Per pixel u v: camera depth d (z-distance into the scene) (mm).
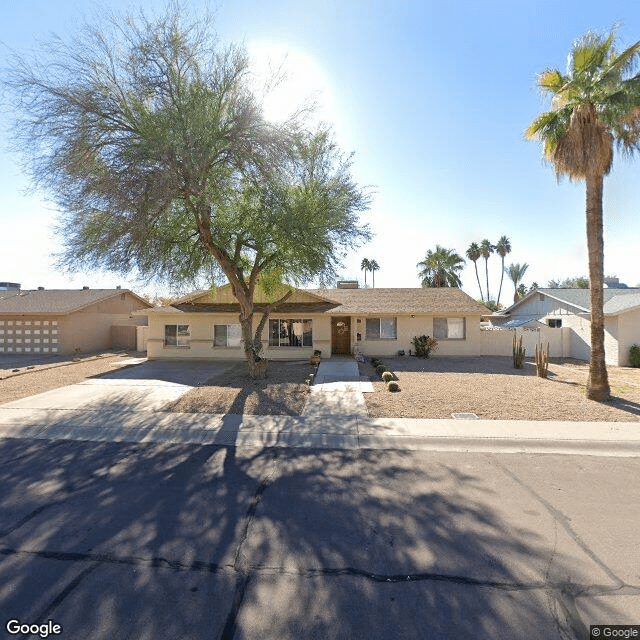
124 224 10961
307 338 21516
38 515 4891
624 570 3750
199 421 9320
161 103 10711
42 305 25734
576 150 10570
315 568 3811
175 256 14320
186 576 3693
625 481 5871
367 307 22703
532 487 5664
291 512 4953
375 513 4914
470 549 4109
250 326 14891
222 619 3156
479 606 3287
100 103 10680
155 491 5625
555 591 3467
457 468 6453
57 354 24719
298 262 14758
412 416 9664
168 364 19656
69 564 3881
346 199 13883
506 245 57219
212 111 10797
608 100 10477
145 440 8109
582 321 22266
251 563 3895
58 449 7570
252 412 10094
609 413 9805
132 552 4086
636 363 19047
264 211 13000
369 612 3223
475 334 22828
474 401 11203
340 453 7270
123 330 29688
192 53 10859
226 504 5191
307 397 11805
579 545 4172
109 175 10578
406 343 22844
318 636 2979
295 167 12914
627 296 22531
